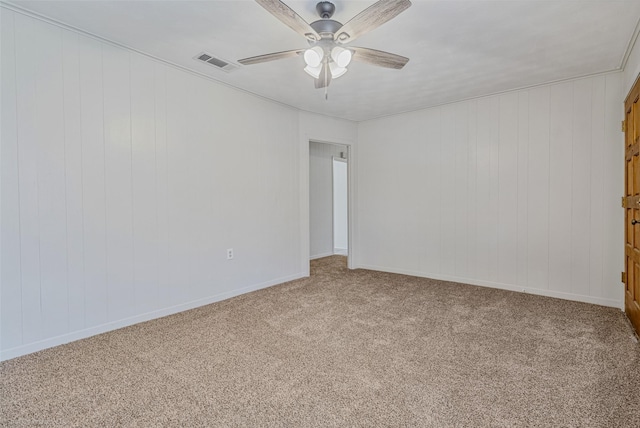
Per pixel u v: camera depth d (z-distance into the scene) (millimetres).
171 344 2562
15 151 2314
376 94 4047
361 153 5410
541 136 3783
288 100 4266
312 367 2221
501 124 4047
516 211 3982
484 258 4250
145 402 1840
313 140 4859
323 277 4777
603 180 3443
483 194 4223
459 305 3486
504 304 3508
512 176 3998
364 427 1641
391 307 3432
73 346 2516
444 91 3959
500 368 2193
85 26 2496
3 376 2092
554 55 2967
